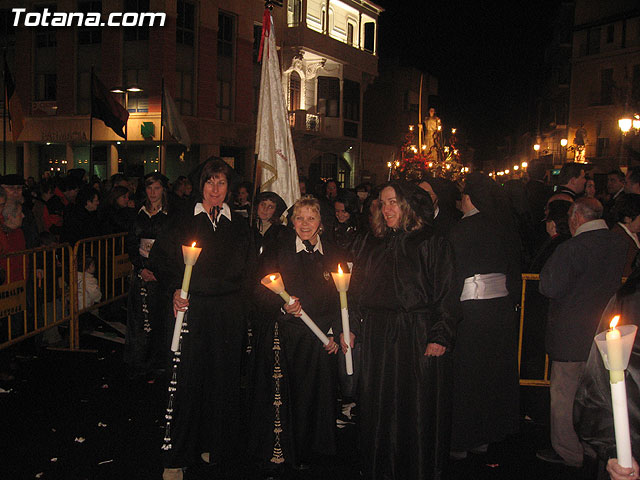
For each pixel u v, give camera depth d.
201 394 4.18
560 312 4.20
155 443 4.74
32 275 6.50
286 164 6.15
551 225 5.45
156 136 23.00
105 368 6.60
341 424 5.24
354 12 31.48
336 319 4.20
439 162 20.38
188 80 23.84
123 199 8.67
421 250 3.87
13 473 4.21
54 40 24.48
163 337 6.14
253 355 4.32
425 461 3.82
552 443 4.43
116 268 8.46
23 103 25.00
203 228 4.19
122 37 23.27
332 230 4.40
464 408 4.46
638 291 2.20
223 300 4.22
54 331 7.47
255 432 4.24
